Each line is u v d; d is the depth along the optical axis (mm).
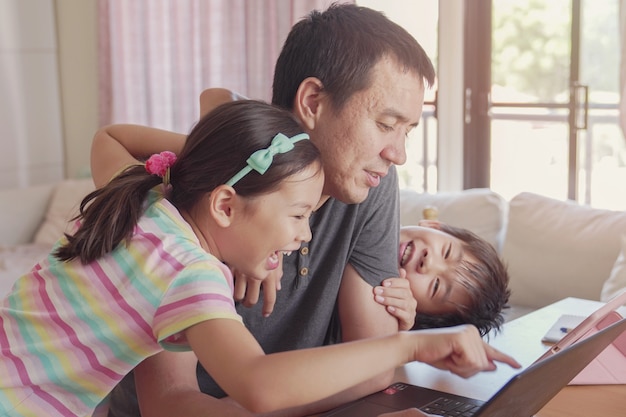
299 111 1343
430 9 3951
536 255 3041
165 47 4578
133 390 1573
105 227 1169
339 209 1520
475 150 3992
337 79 1302
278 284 1423
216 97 1669
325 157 1352
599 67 3672
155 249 1124
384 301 1587
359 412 1380
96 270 1167
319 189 1210
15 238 4395
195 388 1414
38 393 1204
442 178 4031
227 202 1171
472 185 4016
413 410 1280
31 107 5027
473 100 3955
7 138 4895
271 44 4141
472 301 1885
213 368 1021
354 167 1340
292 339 1562
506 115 3918
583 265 2926
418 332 1106
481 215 3213
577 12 3674
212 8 4348
